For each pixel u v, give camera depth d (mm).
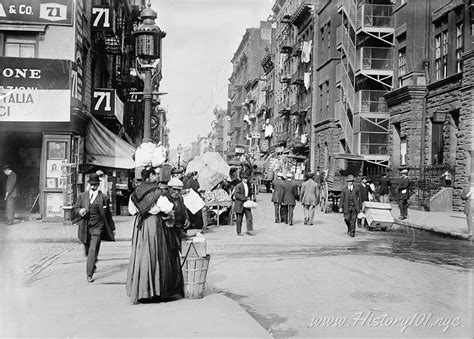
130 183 21219
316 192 17406
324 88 37094
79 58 17328
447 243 12719
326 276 8211
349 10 31812
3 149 15797
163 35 11031
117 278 7910
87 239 7922
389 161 27781
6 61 14875
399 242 12680
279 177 18031
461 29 22234
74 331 4656
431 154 24609
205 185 18109
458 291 6977
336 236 14094
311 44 40344
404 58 27984
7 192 14461
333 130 34688
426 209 21875
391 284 7508
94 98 19609
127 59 26344
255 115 49156
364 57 29781
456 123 22797
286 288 7301
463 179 20875
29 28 16266
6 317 5086
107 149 18656
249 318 5270
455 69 22703
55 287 6891
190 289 6383
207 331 4773
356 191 14086
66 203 15523
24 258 9375
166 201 6238
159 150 10008
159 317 5246
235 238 13508
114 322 5035
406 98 25688
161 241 6215
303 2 41000
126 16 25531
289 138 43500
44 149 15570
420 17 25578
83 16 18078
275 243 12469
